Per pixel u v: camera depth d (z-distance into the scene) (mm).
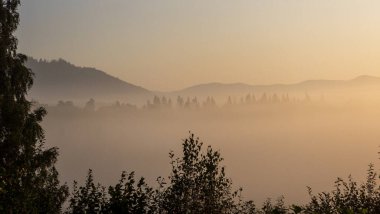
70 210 8148
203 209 8422
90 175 8398
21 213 8359
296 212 7660
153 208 8117
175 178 8562
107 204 7980
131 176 8117
